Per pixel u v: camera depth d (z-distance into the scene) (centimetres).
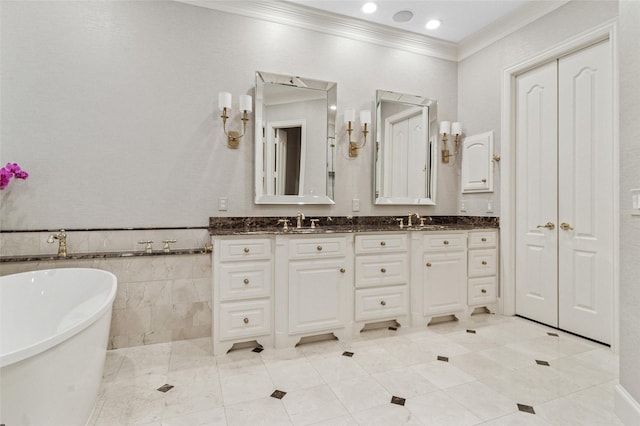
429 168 347
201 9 264
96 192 237
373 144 325
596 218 240
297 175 294
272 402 168
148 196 250
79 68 233
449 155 356
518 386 183
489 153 321
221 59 270
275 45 287
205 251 252
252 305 231
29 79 222
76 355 138
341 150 313
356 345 241
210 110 267
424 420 154
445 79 358
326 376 195
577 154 253
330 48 307
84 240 234
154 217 251
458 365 208
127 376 194
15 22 220
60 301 206
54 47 228
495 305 311
